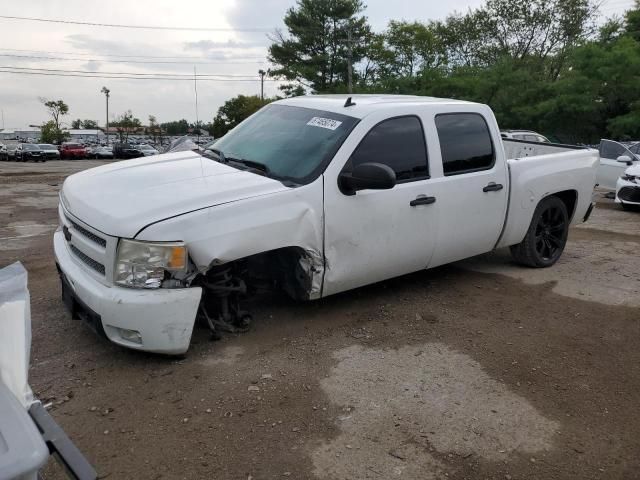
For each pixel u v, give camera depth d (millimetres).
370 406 3330
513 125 37688
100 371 3625
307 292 4246
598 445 3072
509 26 49875
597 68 32656
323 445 2961
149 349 3533
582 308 5020
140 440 2949
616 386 3697
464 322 4598
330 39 58188
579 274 6031
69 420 3100
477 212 5160
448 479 2754
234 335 4160
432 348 4109
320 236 4109
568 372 3852
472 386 3607
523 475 2809
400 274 4875
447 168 4914
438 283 5539
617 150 12680
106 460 2787
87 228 3662
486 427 3184
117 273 3484
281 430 3070
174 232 3457
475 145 5168
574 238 8031
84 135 120250
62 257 4059
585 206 6453
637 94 31703
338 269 4293
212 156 4758
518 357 4031
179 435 2996
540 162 5832
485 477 2781
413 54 56688
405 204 4566
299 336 4195
